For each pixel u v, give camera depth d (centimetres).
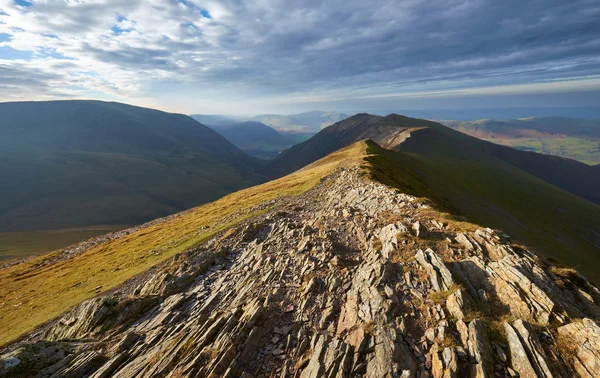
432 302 1573
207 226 5734
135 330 2270
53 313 3409
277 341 1692
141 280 3666
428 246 2095
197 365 1571
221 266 3194
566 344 1180
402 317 1521
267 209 5475
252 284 2480
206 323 1927
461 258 1888
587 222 13038
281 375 1452
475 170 16800
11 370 1645
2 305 4584
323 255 2548
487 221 8662
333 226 3291
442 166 14938
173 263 3559
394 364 1256
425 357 1271
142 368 1675
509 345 1235
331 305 1883
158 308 2548
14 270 7512
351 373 1310
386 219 2906
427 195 6100
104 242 8694
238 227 4375
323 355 1459
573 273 1577
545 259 1809
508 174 17950
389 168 7375
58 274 5816
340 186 5381
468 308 1450
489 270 1694
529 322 1313
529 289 1476
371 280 1902
